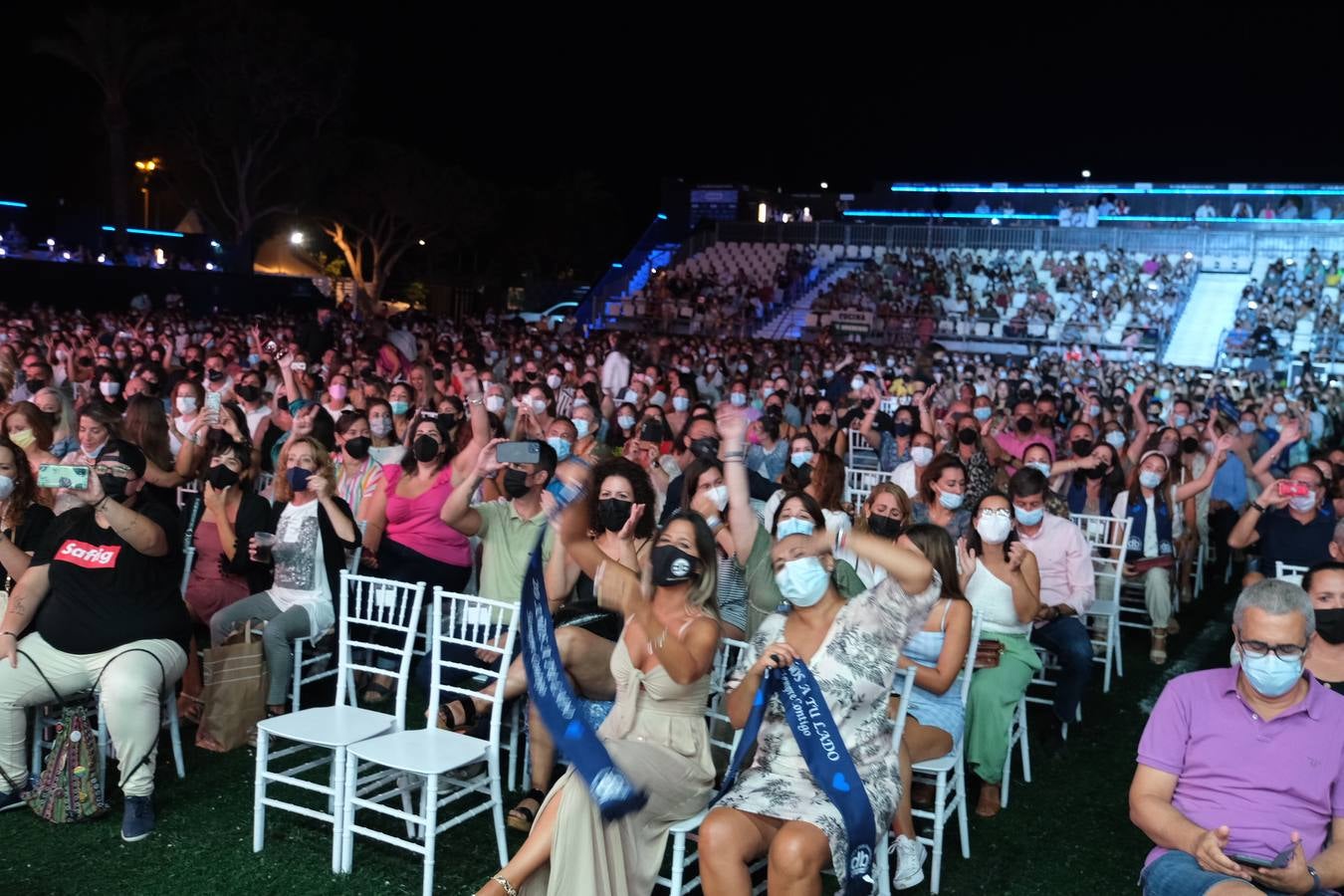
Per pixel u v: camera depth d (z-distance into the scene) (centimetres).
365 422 767
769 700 418
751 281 3919
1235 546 705
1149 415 1619
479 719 546
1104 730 675
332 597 627
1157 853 383
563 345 2442
